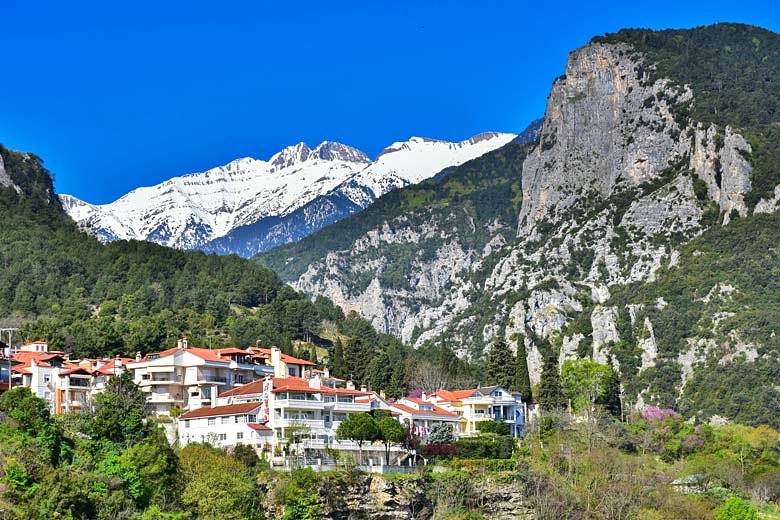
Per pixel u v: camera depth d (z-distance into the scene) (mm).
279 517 190000
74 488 166750
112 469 177750
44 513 160750
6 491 162875
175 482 184500
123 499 173125
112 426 194000
